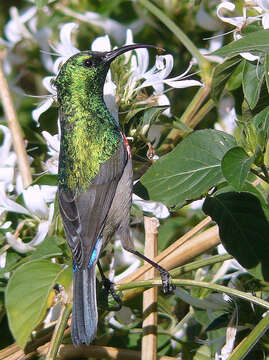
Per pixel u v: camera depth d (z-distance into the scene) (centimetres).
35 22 1148
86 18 1140
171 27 924
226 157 672
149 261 788
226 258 743
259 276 720
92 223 794
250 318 787
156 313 785
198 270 873
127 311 890
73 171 822
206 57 915
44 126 920
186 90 1067
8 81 1133
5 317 898
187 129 888
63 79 870
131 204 825
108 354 798
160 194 751
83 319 707
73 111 855
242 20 843
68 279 727
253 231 737
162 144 918
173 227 996
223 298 806
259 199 750
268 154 782
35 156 936
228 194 757
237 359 660
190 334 890
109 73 861
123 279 789
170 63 853
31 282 716
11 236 791
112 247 858
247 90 815
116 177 825
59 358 795
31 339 762
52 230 807
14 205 820
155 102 865
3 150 904
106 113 855
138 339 898
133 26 1134
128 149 835
